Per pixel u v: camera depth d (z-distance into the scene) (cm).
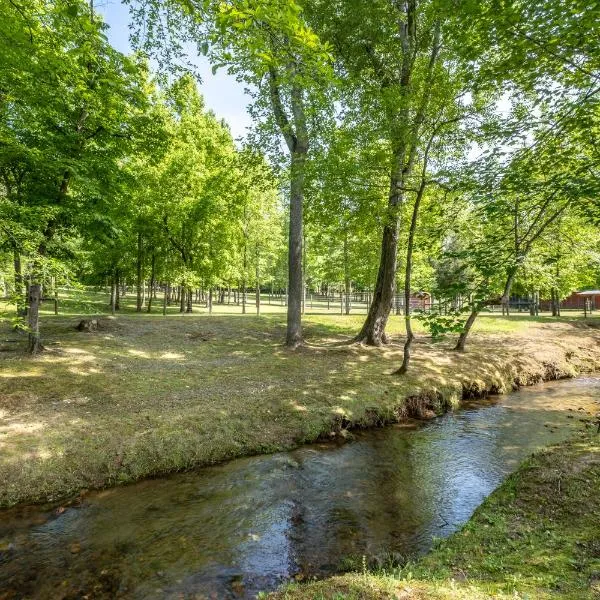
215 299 5362
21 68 795
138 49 999
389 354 1545
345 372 1289
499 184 623
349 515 610
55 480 683
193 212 2475
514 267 598
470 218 827
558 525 483
